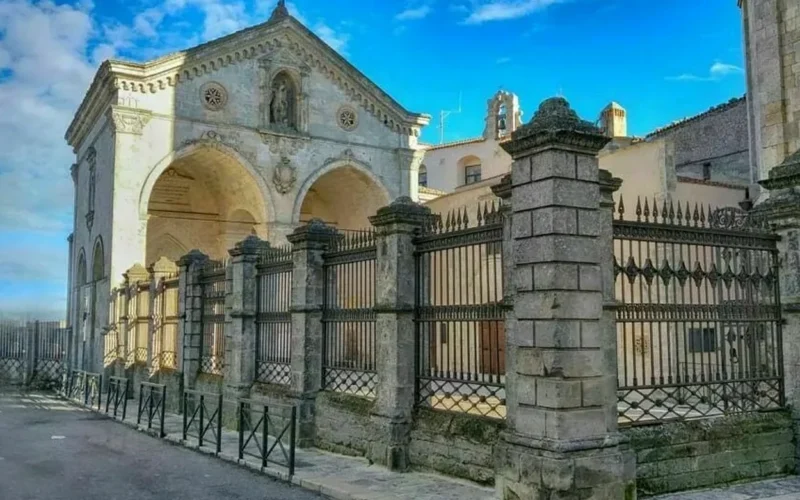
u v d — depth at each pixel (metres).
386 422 10.71
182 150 30.33
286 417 13.27
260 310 15.34
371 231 11.96
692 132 30.55
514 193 8.55
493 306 9.29
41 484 10.53
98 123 32.53
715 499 8.60
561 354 7.87
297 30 33.56
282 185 32.75
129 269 25.36
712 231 9.83
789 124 19.06
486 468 9.21
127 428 16.81
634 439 8.67
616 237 8.88
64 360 31.08
